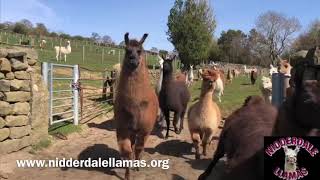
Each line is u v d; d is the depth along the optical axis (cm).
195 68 1945
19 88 347
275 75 353
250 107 219
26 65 361
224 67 2373
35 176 296
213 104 340
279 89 350
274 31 3075
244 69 2259
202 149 369
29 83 359
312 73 220
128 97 287
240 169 169
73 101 463
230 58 3419
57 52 1248
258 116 204
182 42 1892
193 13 1884
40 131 374
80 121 485
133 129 293
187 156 359
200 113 331
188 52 1881
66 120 452
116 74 611
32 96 362
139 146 305
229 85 1380
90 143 396
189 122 341
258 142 172
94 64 1310
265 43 3138
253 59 3353
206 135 338
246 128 195
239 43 3400
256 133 183
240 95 941
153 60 1562
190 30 1880
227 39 3509
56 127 430
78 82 471
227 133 224
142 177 299
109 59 1612
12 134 338
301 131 138
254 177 161
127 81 286
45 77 418
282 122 141
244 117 210
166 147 396
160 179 296
